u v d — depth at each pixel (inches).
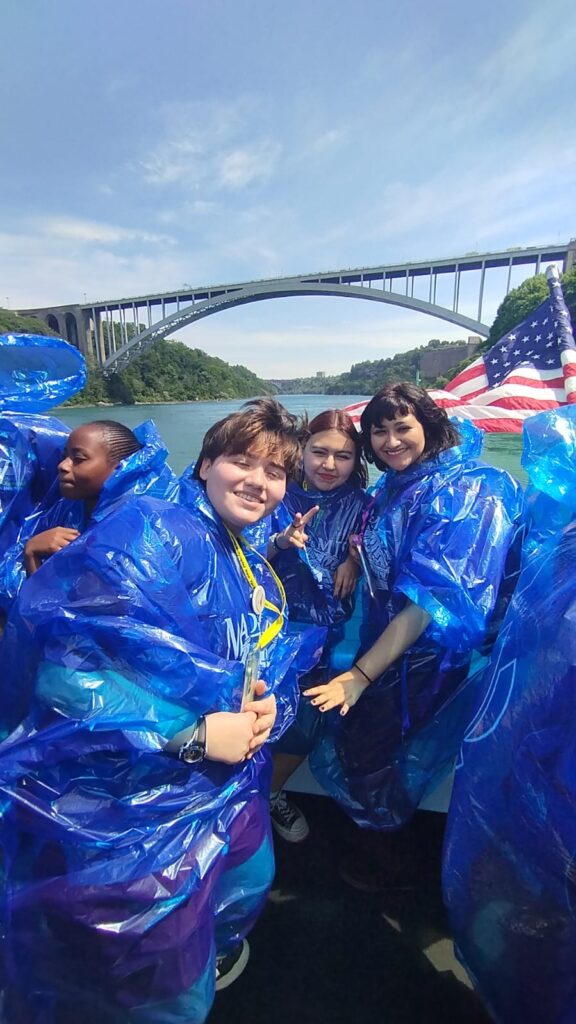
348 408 105.0
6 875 41.2
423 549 56.9
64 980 40.4
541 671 41.7
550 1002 42.1
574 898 39.9
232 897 50.3
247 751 43.4
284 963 58.3
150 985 40.9
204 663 39.9
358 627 79.7
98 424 65.3
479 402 127.6
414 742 64.4
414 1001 54.6
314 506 75.5
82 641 37.0
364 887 66.8
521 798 42.4
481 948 46.8
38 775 38.6
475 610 54.1
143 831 39.6
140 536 40.3
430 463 62.7
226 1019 53.3
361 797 65.6
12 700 42.6
